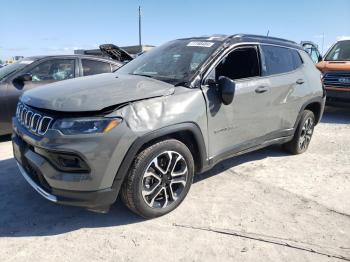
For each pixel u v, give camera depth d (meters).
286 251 3.00
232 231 3.26
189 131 3.46
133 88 3.26
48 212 3.54
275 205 3.79
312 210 3.71
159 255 2.90
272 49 4.70
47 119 3.01
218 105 3.73
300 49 5.40
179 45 4.34
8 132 6.07
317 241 3.15
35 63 6.34
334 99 8.56
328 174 4.75
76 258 2.84
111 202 3.07
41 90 3.47
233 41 4.14
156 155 3.24
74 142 2.86
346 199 3.99
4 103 5.91
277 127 4.75
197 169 3.77
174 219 3.44
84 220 3.40
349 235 3.26
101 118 2.91
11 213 3.51
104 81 3.54
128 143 2.99
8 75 6.10
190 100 3.45
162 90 3.31
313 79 5.39
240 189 4.16
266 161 5.21
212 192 4.05
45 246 2.99
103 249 2.96
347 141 6.52
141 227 3.29
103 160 2.92
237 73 4.14
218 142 3.85
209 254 2.93
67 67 6.67
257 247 3.04
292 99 4.89
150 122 3.10
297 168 4.95
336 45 9.34
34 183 3.21
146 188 3.29
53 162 2.98
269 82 4.43
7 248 2.95
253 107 4.20
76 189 2.94
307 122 5.47
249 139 4.30
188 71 3.73
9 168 4.68
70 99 3.04
